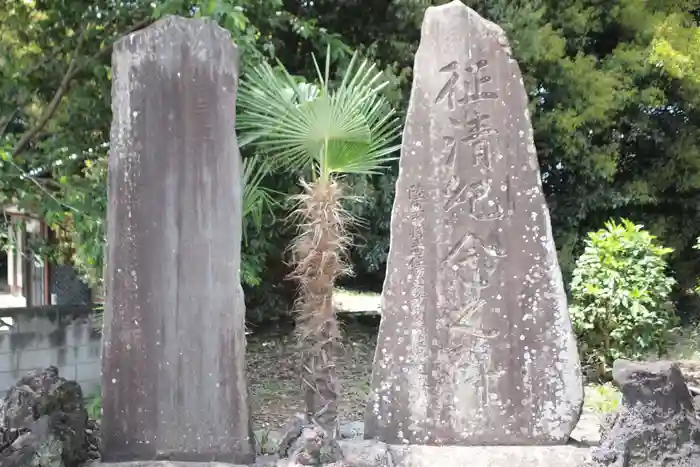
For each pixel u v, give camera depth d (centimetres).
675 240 916
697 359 670
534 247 337
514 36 699
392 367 341
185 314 321
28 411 288
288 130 339
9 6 499
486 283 338
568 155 789
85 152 492
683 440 299
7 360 557
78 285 699
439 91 341
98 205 425
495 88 339
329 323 350
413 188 342
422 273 340
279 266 810
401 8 697
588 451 324
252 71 392
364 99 343
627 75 802
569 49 817
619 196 827
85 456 314
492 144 339
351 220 411
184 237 320
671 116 891
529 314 336
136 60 319
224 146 318
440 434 337
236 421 320
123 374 322
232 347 320
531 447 331
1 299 1343
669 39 807
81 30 502
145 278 320
